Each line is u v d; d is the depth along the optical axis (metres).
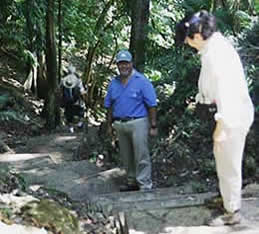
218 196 3.88
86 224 4.13
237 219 3.62
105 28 14.04
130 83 5.43
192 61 7.06
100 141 7.60
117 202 4.76
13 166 6.64
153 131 5.56
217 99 3.28
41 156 7.33
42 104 12.88
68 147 8.59
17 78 13.68
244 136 3.38
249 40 6.95
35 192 4.77
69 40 14.10
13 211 3.62
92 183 5.91
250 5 8.55
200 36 3.32
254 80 5.96
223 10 7.80
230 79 3.26
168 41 10.83
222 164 3.46
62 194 4.95
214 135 3.36
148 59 9.14
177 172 6.11
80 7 14.01
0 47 13.72
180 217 3.77
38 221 3.52
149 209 3.96
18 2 11.57
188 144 6.45
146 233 3.54
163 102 7.15
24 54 12.45
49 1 10.98
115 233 4.02
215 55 3.29
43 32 11.84
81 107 11.38
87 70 14.45
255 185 5.07
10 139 9.27
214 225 3.60
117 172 6.23
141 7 8.01
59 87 11.21
